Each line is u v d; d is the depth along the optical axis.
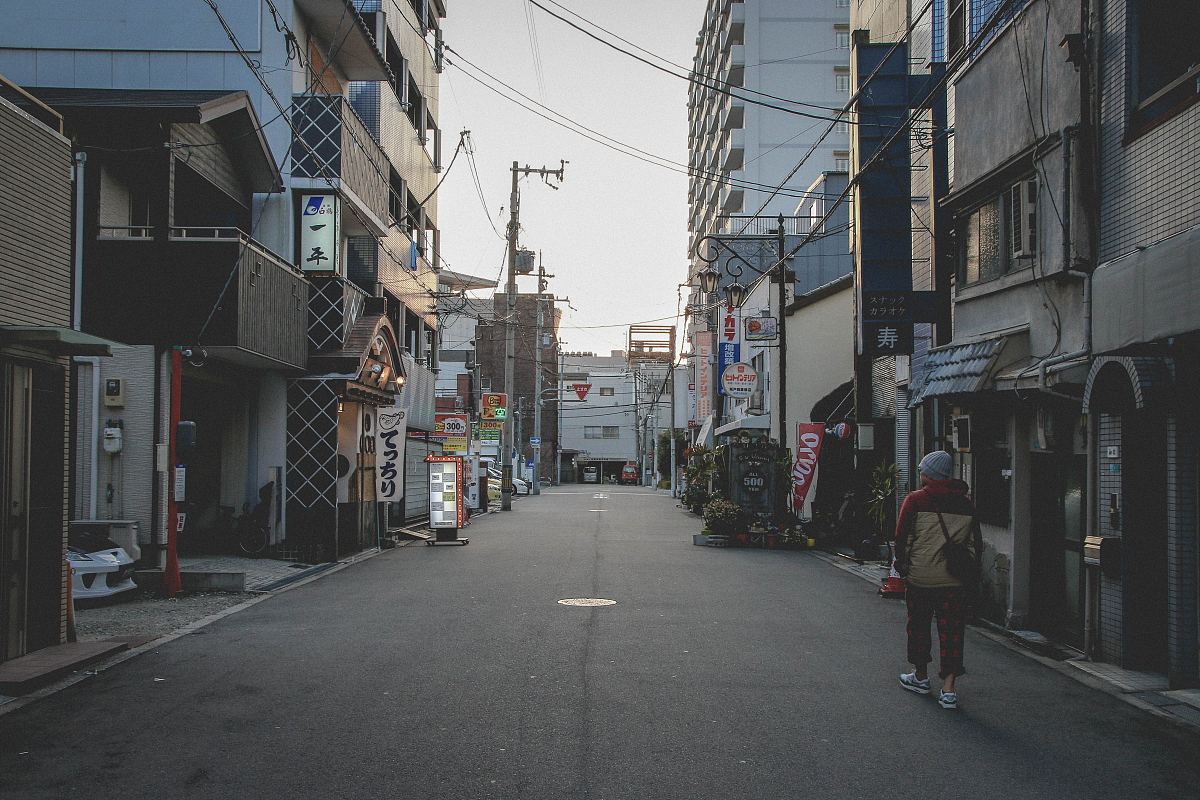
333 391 15.94
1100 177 8.20
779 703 6.64
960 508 6.79
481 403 40.56
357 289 17.66
